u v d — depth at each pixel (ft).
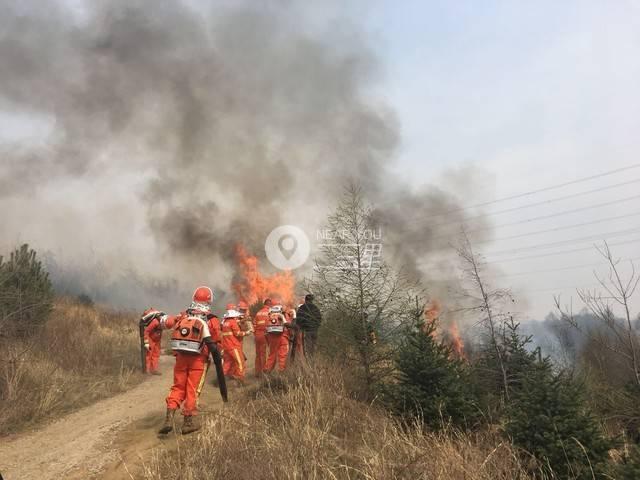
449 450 14.20
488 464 14.24
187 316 17.99
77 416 22.49
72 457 16.16
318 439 14.25
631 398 20.45
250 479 12.03
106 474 14.17
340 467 13.30
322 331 24.12
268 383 21.27
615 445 15.10
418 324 20.21
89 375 30.83
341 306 22.58
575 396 15.90
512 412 16.90
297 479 12.12
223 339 27.91
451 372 19.07
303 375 20.92
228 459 13.03
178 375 17.62
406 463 13.35
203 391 25.25
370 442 15.57
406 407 18.11
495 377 28.60
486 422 18.62
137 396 26.61
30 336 32.48
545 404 15.61
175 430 17.54
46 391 24.30
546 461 14.74
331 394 18.76
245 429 15.42
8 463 16.17
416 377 18.57
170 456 14.65
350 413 17.57
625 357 20.84
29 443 18.49
